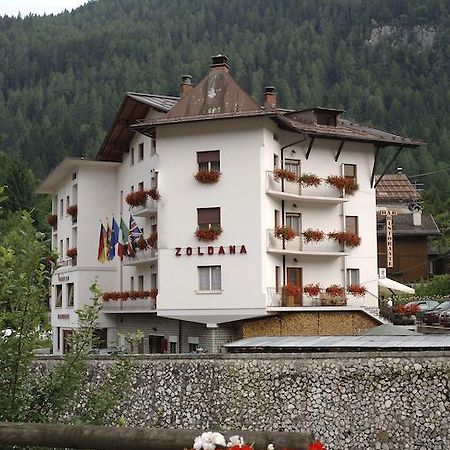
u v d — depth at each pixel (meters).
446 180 136.62
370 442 26.56
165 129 41.66
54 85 182.50
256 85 178.00
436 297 63.88
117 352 15.12
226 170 40.16
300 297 40.66
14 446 10.27
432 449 25.94
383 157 144.38
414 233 76.31
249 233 39.44
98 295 13.67
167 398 28.69
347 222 43.78
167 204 41.25
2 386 12.43
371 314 41.59
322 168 43.16
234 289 39.47
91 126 145.38
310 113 43.50
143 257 43.75
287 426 27.42
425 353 26.41
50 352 44.62
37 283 12.59
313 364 27.47
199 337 40.53
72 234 52.28
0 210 12.88
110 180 51.66
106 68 188.12
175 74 183.12
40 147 143.25
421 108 172.25
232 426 27.97
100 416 13.34
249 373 28.08
